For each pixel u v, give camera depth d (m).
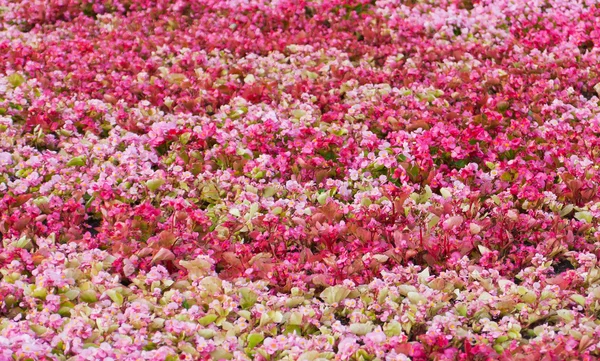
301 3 13.34
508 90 10.29
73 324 6.26
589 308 6.72
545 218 7.92
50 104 9.94
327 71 11.34
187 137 9.22
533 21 12.80
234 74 11.23
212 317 6.61
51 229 7.78
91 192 8.22
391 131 9.69
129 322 6.53
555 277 6.97
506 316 6.62
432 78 11.14
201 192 8.63
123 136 9.43
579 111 9.82
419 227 7.77
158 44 12.28
